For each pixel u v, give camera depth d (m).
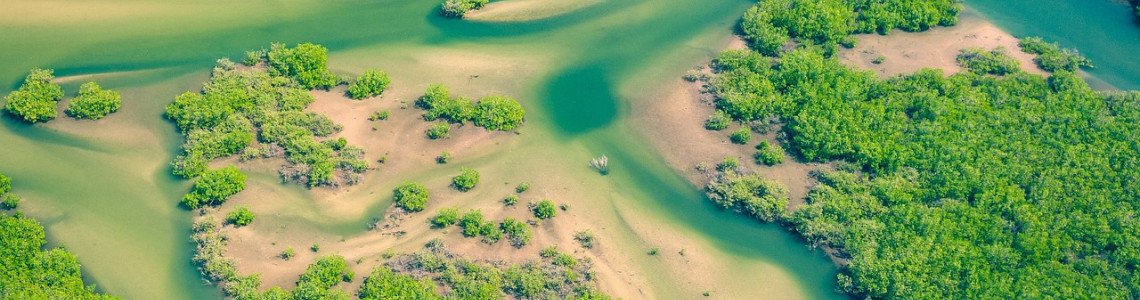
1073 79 79.75
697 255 68.69
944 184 70.56
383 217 70.75
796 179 73.62
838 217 69.31
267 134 75.50
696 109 80.69
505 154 76.38
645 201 73.00
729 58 83.69
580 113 81.00
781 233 70.31
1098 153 72.31
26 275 64.69
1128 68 85.00
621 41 89.00
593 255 68.19
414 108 80.00
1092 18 91.38
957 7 89.62
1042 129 74.44
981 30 89.31
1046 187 69.62
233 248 68.31
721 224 71.31
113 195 72.56
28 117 76.75
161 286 66.31
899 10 88.81
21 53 84.50
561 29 90.31
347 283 65.69
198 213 70.81
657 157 76.69
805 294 66.31
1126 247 65.31
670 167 75.81
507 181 73.94
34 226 68.25
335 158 74.31
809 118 76.25
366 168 74.06
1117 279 63.88
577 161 76.06
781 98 79.12
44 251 66.88
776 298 66.00
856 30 88.62
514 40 88.94
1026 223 66.69
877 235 67.31
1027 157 72.25
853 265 65.69
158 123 78.19
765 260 68.56
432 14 91.44
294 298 63.69
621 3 93.44
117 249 68.69
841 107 77.38
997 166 71.44
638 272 67.25
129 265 67.62
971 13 92.38
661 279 66.88
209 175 71.25
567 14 91.94
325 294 63.84
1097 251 65.81
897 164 72.38
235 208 70.62
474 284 64.19
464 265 66.06
